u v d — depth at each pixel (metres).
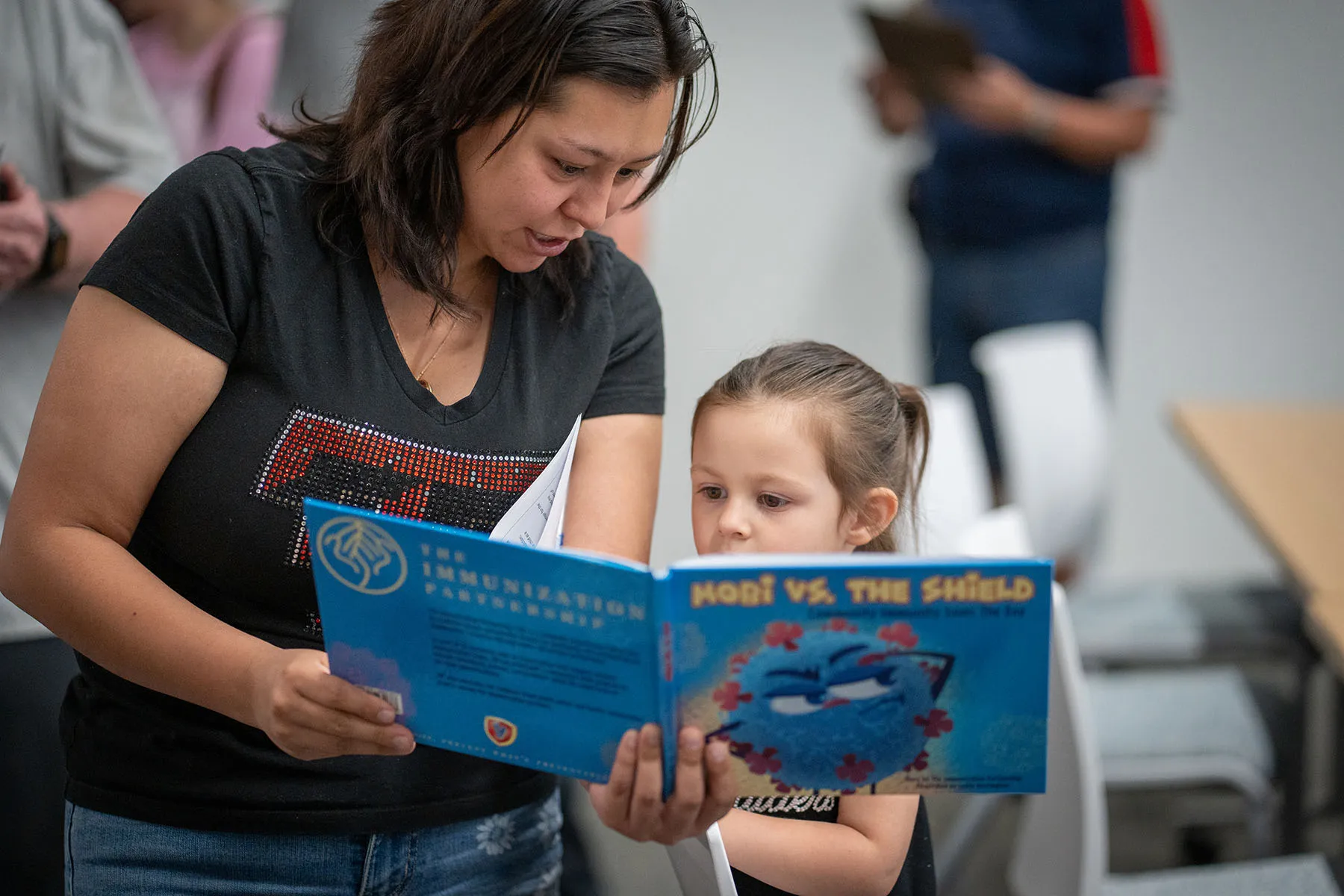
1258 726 2.21
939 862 2.04
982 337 3.55
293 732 1.01
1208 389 4.11
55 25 1.82
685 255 4.02
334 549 0.95
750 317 4.05
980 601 0.91
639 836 1.01
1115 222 3.76
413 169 1.06
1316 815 2.47
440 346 1.15
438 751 1.19
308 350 1.09
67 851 1.20
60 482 1.05
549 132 1.01
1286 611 2.45
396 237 1.07
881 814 1.21
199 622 1.05
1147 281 4.05
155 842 1.15
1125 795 2.96
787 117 3.97
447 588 0.94
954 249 3.54
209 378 1.07
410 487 1.12
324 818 1.16
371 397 1.11
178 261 1.04
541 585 0.92
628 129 1.02
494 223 1.07
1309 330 4.08
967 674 0.93
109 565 1.05
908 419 1.44
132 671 1.06
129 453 1.05
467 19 1.01
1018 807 2.89
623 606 0.90
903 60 3.27
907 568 0.90
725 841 1.17
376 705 1.01
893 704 0.95
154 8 2.65
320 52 2.32
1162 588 2.61
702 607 0.90
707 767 0.97
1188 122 3.97
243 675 1.03
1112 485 4.09
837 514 1.29
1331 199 4.01
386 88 1.06
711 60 1.11
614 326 1.26
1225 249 4.04
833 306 4.07
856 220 4.02
